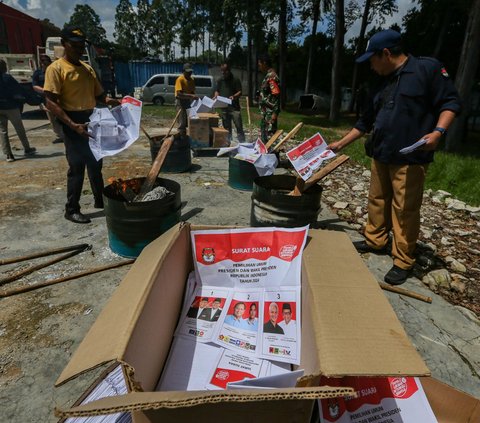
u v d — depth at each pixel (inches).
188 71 300.2
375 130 106.0
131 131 123.0
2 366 76.9
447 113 92.6
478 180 215.9
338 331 43.7
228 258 72.4
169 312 62.7
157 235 118.9
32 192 182.7
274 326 63.9
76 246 125.0
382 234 125.6
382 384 54.4
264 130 235.0
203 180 211.0
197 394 32.8
